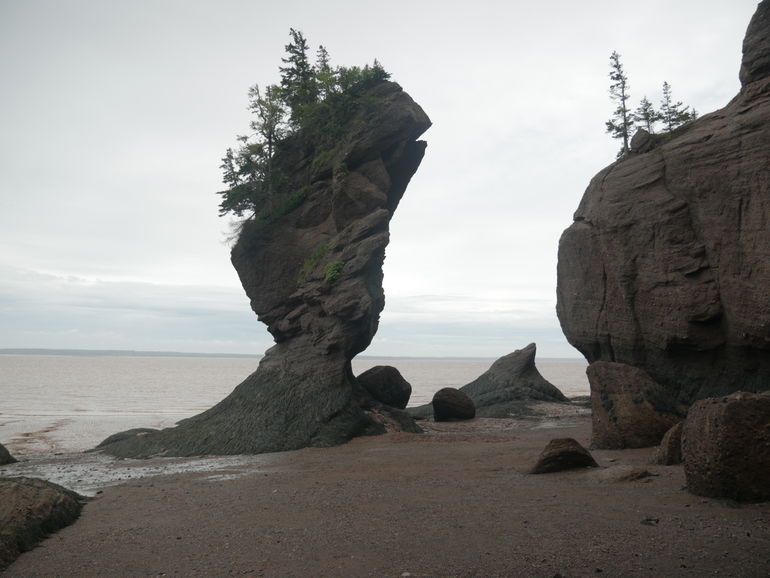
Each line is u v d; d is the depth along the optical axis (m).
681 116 44.00
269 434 26.23
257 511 12.19
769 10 25.12
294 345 33.03
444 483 14.70
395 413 31.95
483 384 49.88
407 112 36.50
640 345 29.34
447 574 7.66
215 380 127.19
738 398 10.79
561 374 173.25
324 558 8.62
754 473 10.34
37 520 10.86
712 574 7.07
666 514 9.91
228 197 38.47
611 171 32.59
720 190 25.23
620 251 30.12
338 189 34.09
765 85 24.47
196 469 20.25
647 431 19.62
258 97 39.84
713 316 25.30
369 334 32.50
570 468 15.38
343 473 17.56
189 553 9.25
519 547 8.63
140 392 80.56
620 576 7.21
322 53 43.62
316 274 32.44
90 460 24.17
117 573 8.41
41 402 59.97
